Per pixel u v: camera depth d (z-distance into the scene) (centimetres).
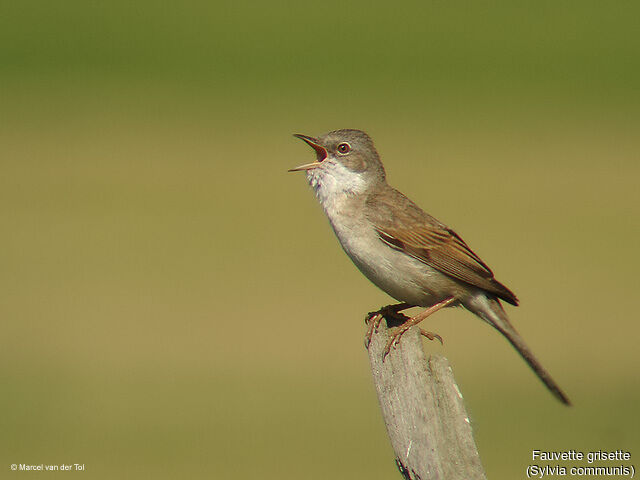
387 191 805
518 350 749
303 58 3291
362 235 776
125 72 3131
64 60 3189
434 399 520
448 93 2938
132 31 3472
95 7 3647
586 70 3109
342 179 802
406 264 764
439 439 504
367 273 787
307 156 2430
